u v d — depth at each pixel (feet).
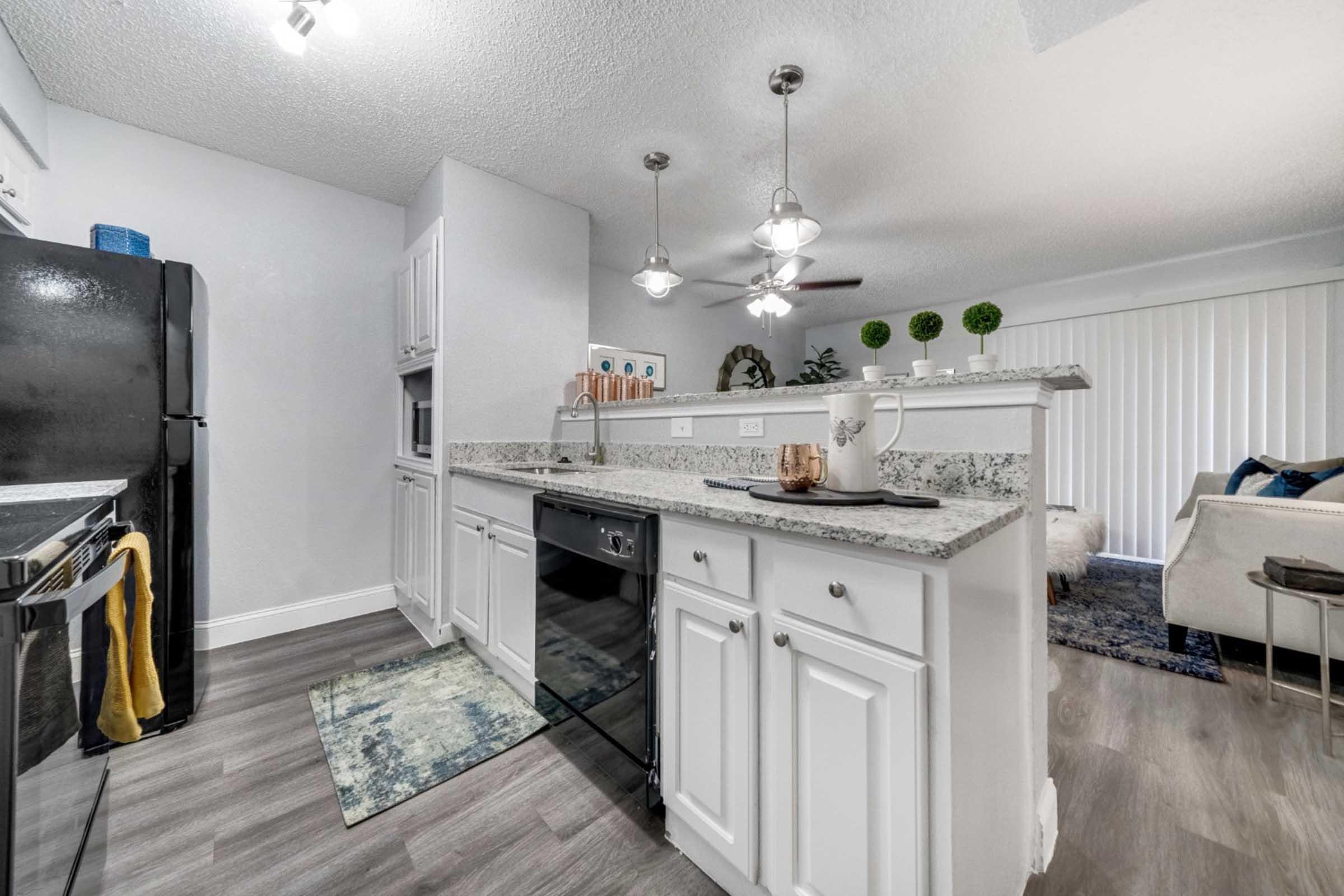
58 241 6.30
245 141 7.20
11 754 2.36
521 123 6.77
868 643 2.67
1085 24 4.58
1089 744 5.19
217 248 7.47
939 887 2.49
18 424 4.72
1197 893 3.50
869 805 2.64
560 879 3.64
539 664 5.34
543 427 8.66
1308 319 11.03
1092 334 13.58
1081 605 9.42
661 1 4.86
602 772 4.82
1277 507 6.25
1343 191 8.85
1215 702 6.02
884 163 7.86
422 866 3.73
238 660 7.02
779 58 5.65
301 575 8.24
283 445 8.06
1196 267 12.20
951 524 2.75
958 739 2.52
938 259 12.26
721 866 3.58
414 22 5.09
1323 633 5.11
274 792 4.46
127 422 5.16
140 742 5.15
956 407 3.95
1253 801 4.36
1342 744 5.13
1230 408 11.86
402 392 8.97
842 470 3.70
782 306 10.30
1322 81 5.99
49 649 2.79
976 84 6.08
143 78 5.91
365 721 5.57
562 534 4.84
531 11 4.96
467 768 4.84
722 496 3.97
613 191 8.65
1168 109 6.56
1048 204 9.36
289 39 4.42
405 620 8.54
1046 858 3.71
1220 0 4.89
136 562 3.58
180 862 3.71
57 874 2.87
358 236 8.80
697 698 3.57
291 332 8.12
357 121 6.73
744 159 7.69
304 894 3.48
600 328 12.92
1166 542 12.64
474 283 7.86
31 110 5.78
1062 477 14.02
